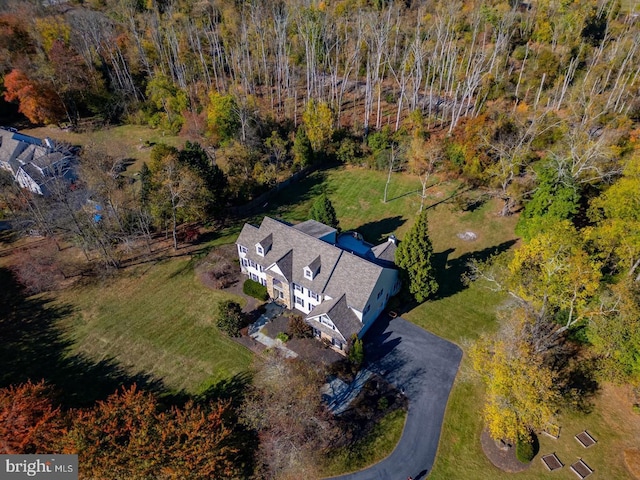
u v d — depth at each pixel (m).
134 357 41.22
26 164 68.12
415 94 76.75
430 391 37.28
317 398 34.41
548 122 67.44
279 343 41.97
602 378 34.94
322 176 74.75
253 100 80.31
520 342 31.84
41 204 56.81
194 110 86.00
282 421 32.56
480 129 65.00
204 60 92.12
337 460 32.19
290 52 95.56
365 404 35.88
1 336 43.75
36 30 95.06
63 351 42.00
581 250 37.25
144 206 56.47
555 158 52.78
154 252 56.22
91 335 43.81
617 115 67.62
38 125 92.88
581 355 39.44
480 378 37.28
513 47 90.12
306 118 74.31
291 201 67.38
